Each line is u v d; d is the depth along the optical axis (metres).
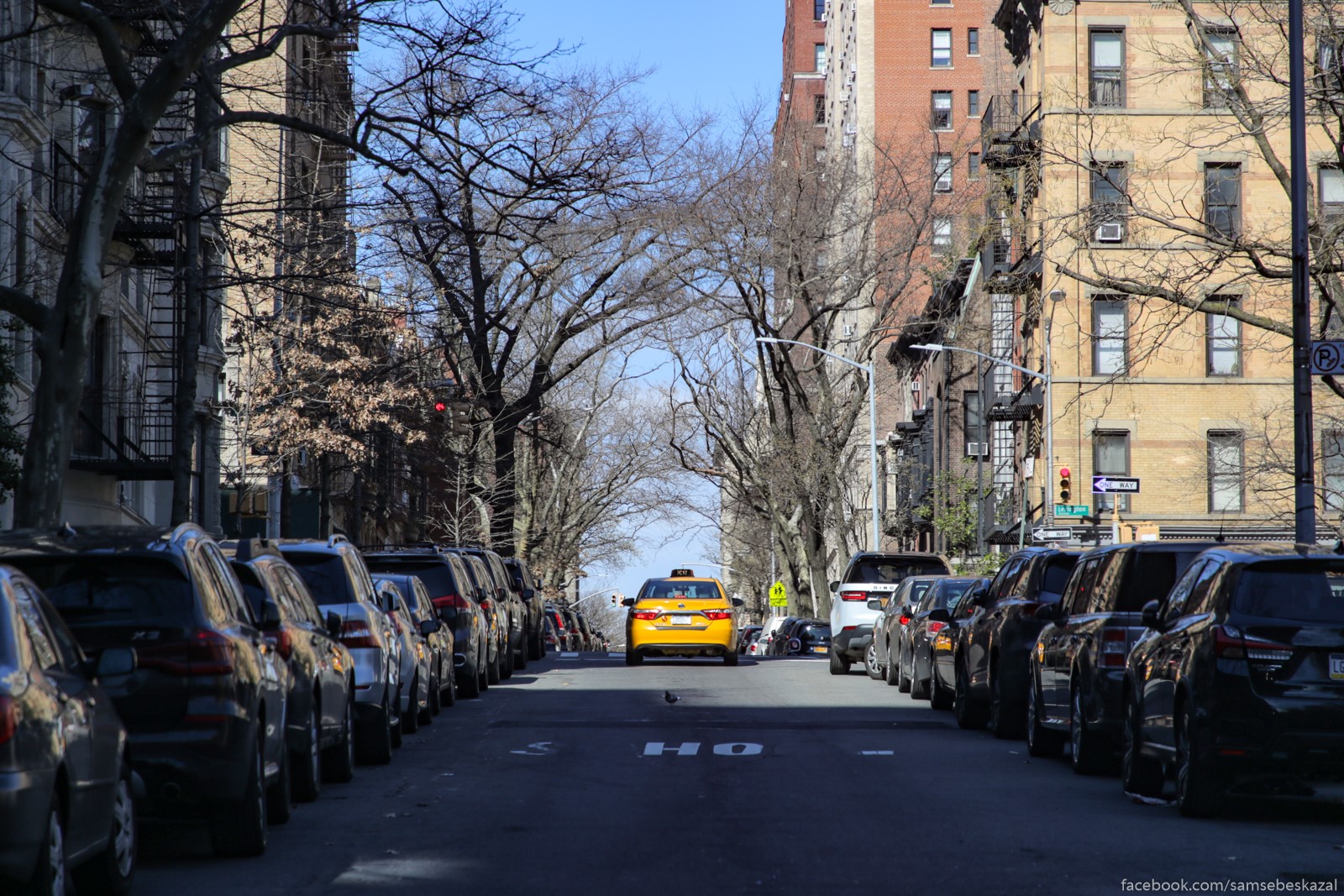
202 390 43.38
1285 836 13.62
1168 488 56.34
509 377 59.91
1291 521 39.72
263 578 14.90
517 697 30.52
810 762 19.30
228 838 12.30
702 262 56.38
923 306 84.25
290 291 29.09
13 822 8.20
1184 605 15.44
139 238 35.03
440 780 17.53
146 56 31.27
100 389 36.34
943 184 110.81
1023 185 49.78
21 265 30.08
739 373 65.56
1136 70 56.28
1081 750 17.95
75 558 11.77
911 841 13.16
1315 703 13.72
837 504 63.78
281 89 47.06
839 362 68.69
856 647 37.38
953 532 72.00
